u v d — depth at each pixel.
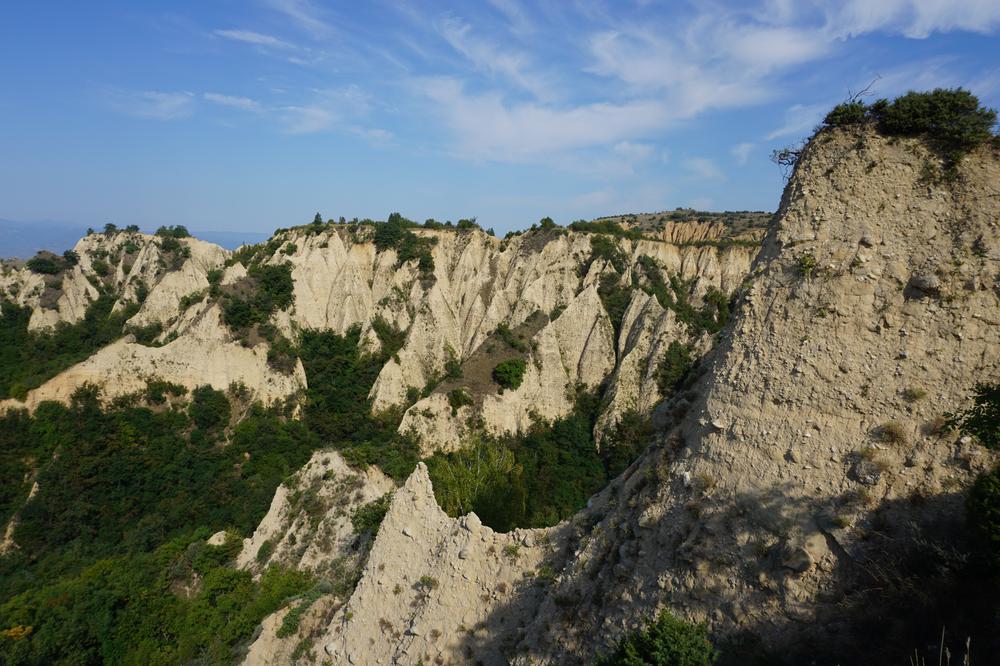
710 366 13.37
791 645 9.23
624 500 13.30
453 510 23.03
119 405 42.94
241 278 56.41
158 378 45.09
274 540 27.03
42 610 23.62
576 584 12.97
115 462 38.84
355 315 61.06
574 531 14.14
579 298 52.94
